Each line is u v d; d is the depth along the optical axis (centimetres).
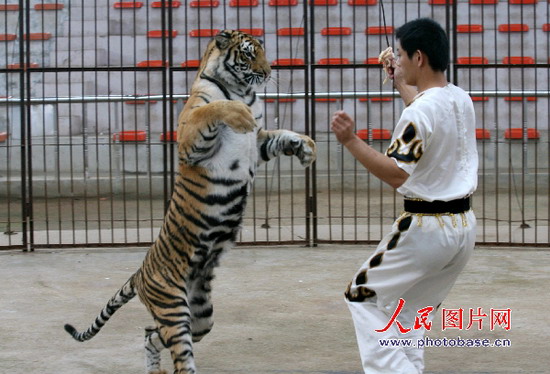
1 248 1294
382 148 1727
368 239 1320
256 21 2061
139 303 1007
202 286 712
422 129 575
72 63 2072
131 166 1872
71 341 852
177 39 2053
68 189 1847
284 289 1055
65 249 1315
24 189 1298
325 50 2064
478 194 1834
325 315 941
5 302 1001
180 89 1981
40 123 1961
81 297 1027
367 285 611
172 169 1281
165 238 685
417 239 590
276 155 715
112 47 2078
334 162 1900
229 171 661
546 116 1984
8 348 828
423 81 618
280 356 805
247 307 976
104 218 1603
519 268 1154
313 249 1300
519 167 1927
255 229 1411
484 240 1315
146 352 737
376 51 2052
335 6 2069
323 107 1962
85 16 2097
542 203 1720
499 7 2077
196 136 635
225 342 849
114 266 1202
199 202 665
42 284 1093
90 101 1614
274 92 1942
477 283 1070
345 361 788
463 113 603
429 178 592
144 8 2072
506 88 2016
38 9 2112
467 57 2033
